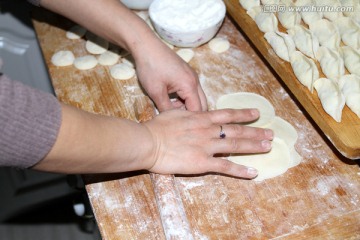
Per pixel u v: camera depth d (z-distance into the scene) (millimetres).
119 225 783
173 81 912
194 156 809
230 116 868
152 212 798
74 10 956
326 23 1034
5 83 607
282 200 806
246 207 798
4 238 1665
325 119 856
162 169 808
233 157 881
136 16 948
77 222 1678
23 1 1390
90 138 685
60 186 1724
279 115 959
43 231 1673
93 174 854
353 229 757
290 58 957
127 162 760
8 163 639
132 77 1047
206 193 821
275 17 1030
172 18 1073
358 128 838
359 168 851
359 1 1076
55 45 1147
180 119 835
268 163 866
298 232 758
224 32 1165
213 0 1095
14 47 1497
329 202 798
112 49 1113
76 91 1025
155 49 922
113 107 986
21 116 608
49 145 637
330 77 928
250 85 1024
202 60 1088
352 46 995
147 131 783
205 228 771
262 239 753
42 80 1594
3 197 1700
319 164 860
